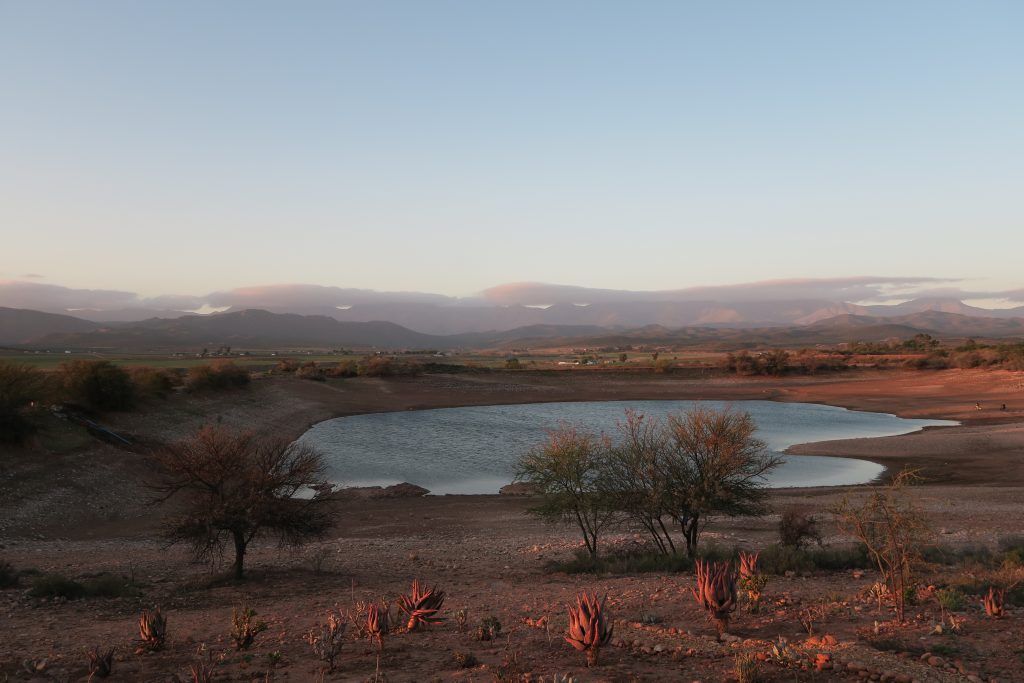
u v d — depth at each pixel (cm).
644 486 2205
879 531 1105
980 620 881
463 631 989
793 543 2120
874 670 646
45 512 3066
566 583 1638
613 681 637
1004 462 4656
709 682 629
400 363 13500
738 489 2175
